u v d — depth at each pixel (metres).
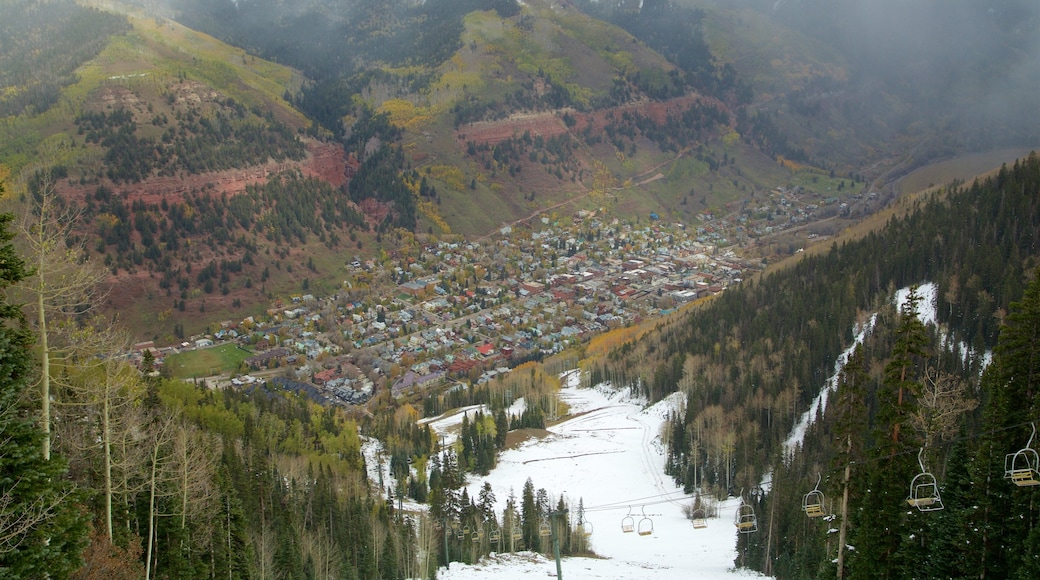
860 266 196.75
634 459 168.88
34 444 41.25
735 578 104.12
